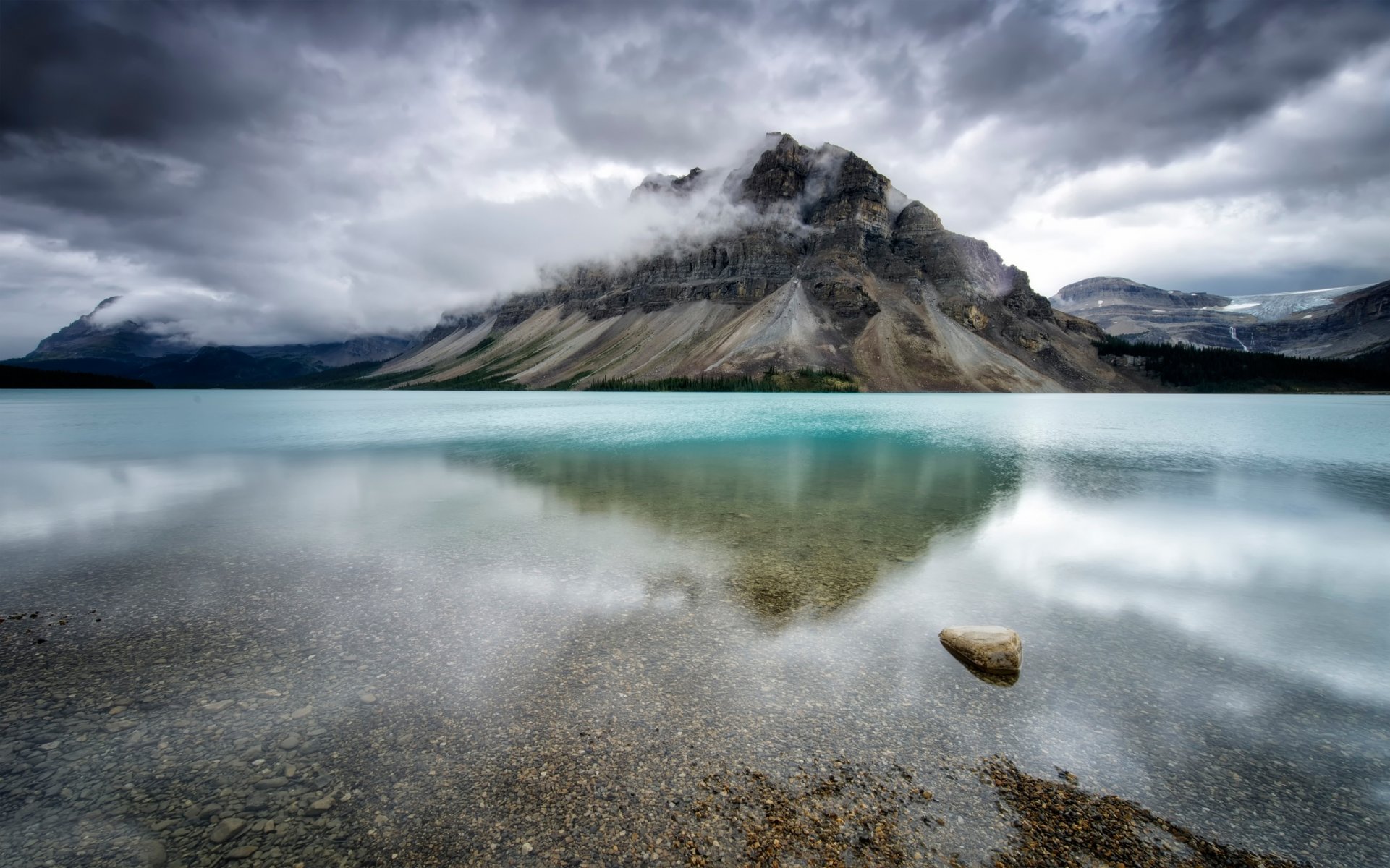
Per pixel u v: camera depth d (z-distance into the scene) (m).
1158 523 22.39
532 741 8.62
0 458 41.12
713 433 58.84
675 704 9.64
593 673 10.55
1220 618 13.58
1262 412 103.81
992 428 67.44
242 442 50.97
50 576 15.73
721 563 16.83
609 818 7.19
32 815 7.08
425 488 28.75
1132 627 13.04
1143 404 144.75
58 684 10.09
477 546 18.52
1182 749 8.76
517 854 6.62
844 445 48.94
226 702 9.58
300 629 12.35
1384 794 7.83
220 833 6.88
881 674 10.67
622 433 58.75
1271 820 7.37
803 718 9.30
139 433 59.22
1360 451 45.41
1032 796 7.71
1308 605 14.45
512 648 11.51
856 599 14.22
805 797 7.58
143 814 7.14
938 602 14.18
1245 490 29.27
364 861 6.51
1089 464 38.16
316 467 36.06
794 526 21.20
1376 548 19.27
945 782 7.93
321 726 8.95
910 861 6.61
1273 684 10.69
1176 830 7.18
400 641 11.80
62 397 180.38
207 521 22.05
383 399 175.00
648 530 20.53
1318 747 8.87
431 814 7.20
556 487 29.12
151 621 12.75
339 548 18.38
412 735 8.73
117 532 20.44
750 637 12.08
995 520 22.50
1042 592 15.05
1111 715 9.59
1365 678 10.93
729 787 7.75
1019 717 9.47
